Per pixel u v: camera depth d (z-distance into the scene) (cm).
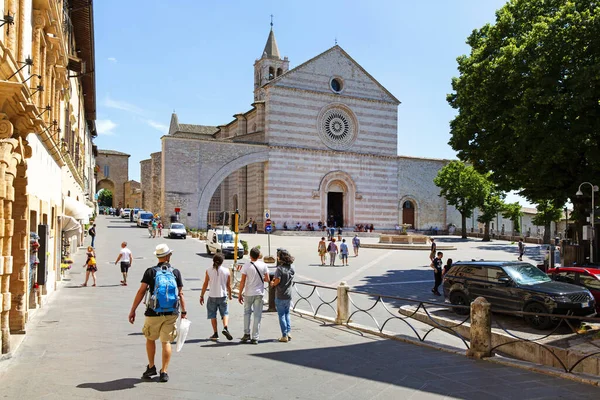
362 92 6228
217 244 3278
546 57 2070
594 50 2012
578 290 1473
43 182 1409
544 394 781
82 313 1396
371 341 1180
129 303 1598
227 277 1158
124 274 2005
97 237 4362
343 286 1405
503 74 2248
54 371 838
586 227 2166
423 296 2053
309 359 979
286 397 738
